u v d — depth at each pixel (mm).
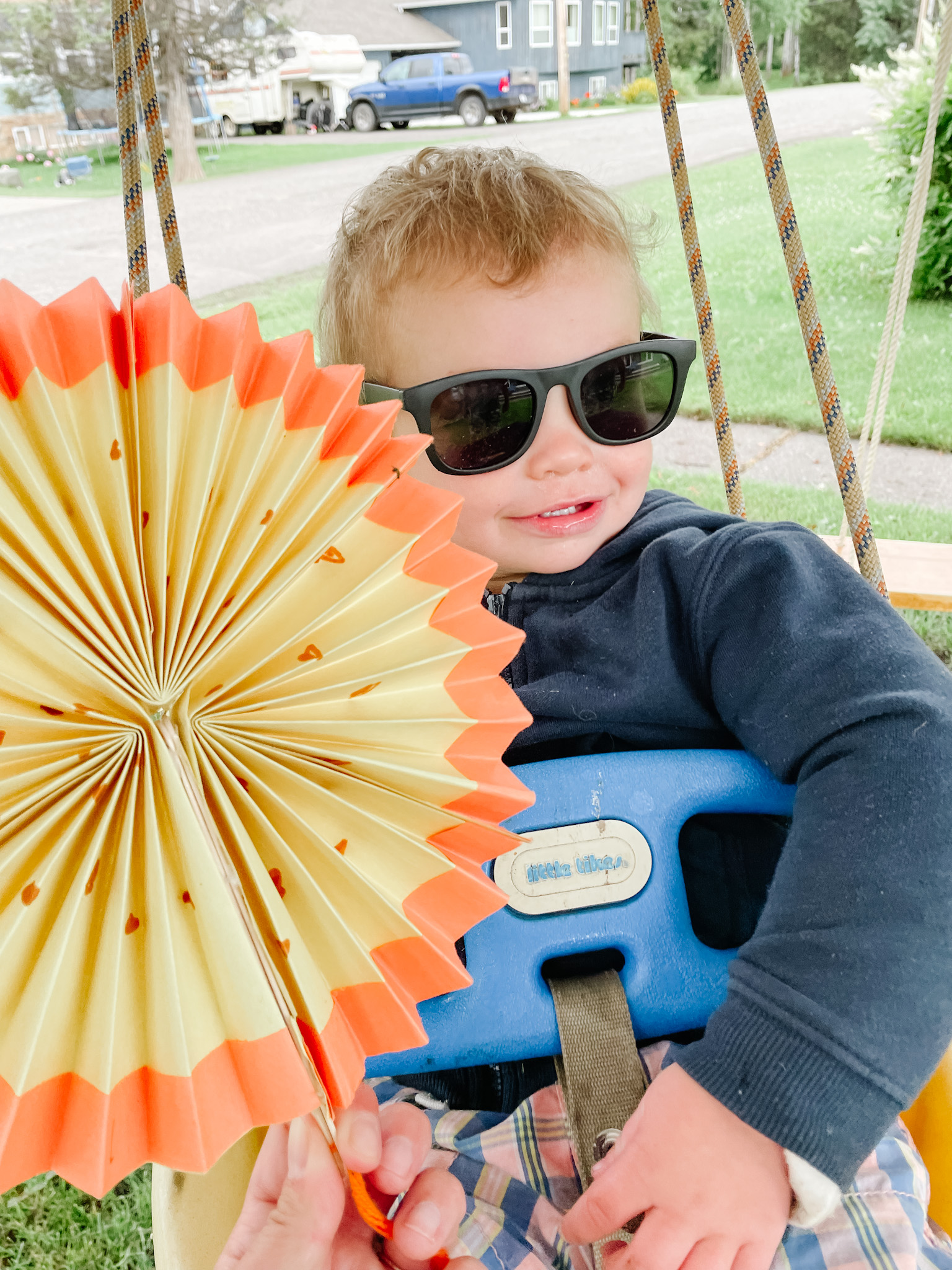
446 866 439
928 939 614
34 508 377
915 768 662
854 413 4535
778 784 793
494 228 821
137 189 963
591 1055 699
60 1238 1390
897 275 1195
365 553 439
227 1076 380
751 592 810
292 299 6363
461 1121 794
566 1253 687
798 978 615
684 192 1147
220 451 402
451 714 447
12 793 367
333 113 15461
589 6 17531
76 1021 367
